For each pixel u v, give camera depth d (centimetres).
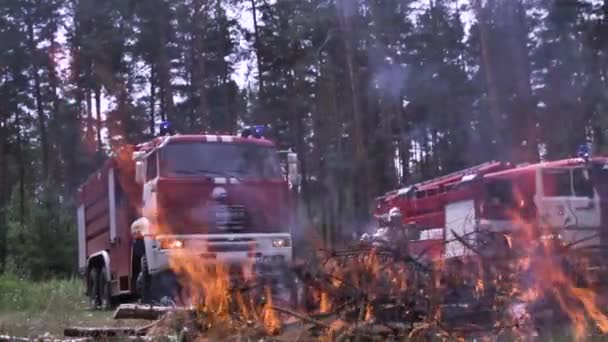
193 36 3662
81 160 4097
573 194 1373
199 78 3647
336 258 895
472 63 3506
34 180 4925
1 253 3269
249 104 3875
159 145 1309
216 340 829
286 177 1357
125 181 1473
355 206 3002
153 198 1292
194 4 3500
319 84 3547
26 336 958
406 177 3256
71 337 885
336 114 3409
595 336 850
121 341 845
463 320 851
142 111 3969
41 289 1788
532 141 3045
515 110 3073
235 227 1291
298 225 1384
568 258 994
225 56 3841
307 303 895
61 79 4125
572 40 3297
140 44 3534
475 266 898
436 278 870
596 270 981
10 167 4972
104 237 1630
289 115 3800
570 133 3134
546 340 834
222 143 1334
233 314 870
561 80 3288
